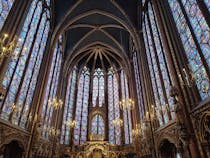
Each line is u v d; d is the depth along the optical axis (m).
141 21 21.73
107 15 23.41
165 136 13.18
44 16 19.08
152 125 16.05
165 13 13.66
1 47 8.88
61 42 25.66
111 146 24.00
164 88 14.35
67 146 24.34
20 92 13.59
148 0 18.88
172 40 12.30
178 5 12.22
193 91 10.05
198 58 9.84
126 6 22.20
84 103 30.14
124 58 28.05
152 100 16.91
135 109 23.02
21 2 12.66
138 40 21.38
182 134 9.47
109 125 28.34
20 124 13.60
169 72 13.21
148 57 19.02
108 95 31.39
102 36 27.97
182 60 11.24
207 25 8.94
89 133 27.11
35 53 16.62
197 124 9.29
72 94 29.20
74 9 22.17
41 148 16.72
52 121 21.16
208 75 8.84
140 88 21.69
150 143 15.69
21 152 13.54
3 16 10.96
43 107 18.17
